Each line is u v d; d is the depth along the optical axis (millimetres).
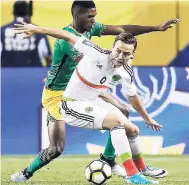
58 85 24500
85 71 21469
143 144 37562
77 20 24938
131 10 40000
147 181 21891
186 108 37875
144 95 37812
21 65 39500
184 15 39750
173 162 33688
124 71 22484
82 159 35094
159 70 37906
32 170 24609
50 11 39844
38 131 37875
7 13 39594
